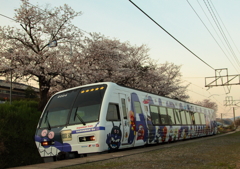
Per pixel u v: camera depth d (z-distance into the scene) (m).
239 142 13.38
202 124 21.67
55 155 9.28
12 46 17.56
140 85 25.59
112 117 9.48
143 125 11.60
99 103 9.30
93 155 8.58
